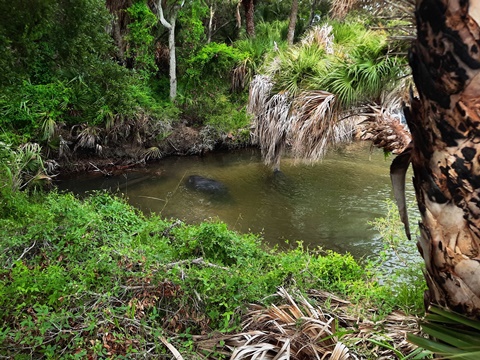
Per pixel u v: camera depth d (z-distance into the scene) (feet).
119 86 18.75
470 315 3.14
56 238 11.50
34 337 7.59
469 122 2.81
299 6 48.52
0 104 25.20
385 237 15.67
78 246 11.20
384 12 5.28
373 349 7.38
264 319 8.76
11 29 10.46
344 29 17.29
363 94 12.95
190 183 27.25
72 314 8.12
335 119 14.10
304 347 7.57
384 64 12.05
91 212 14.42
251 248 14.37
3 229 12.00
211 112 38.17
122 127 30.40
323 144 14.98
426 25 2.91
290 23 41.37
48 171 26.68
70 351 7.56
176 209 23.04
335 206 23.45
